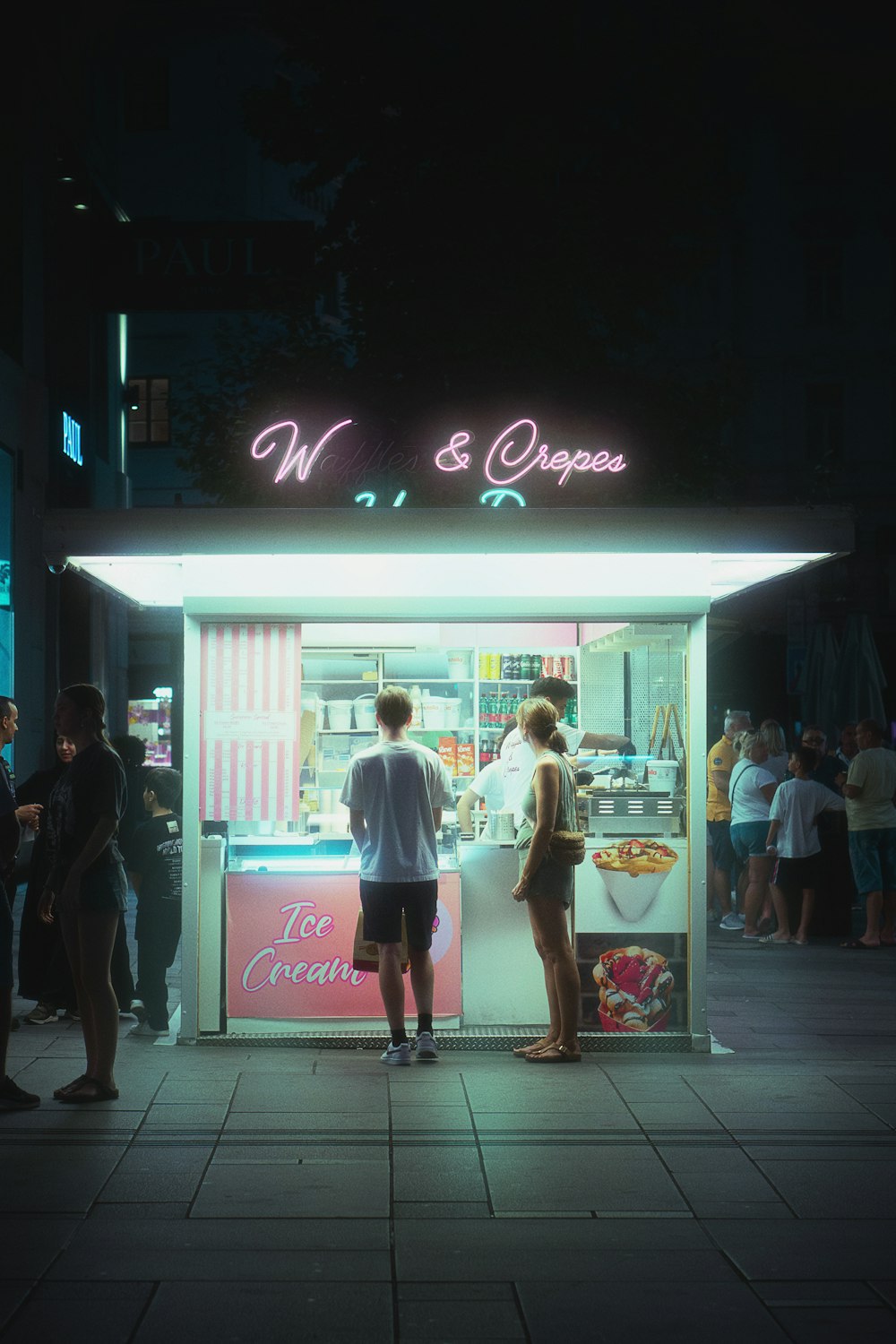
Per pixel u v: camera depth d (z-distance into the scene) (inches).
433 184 663.8
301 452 336.8
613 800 312.8
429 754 292.8
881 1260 178.5
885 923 491.8
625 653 330.0
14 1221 189.8
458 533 285.4
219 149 1334.9
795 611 1057.5
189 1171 212.2
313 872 308.3
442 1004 307.6
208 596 306.7
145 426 1286.9
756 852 499.2
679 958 309.4
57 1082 268.1
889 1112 250.2
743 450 1405.0
